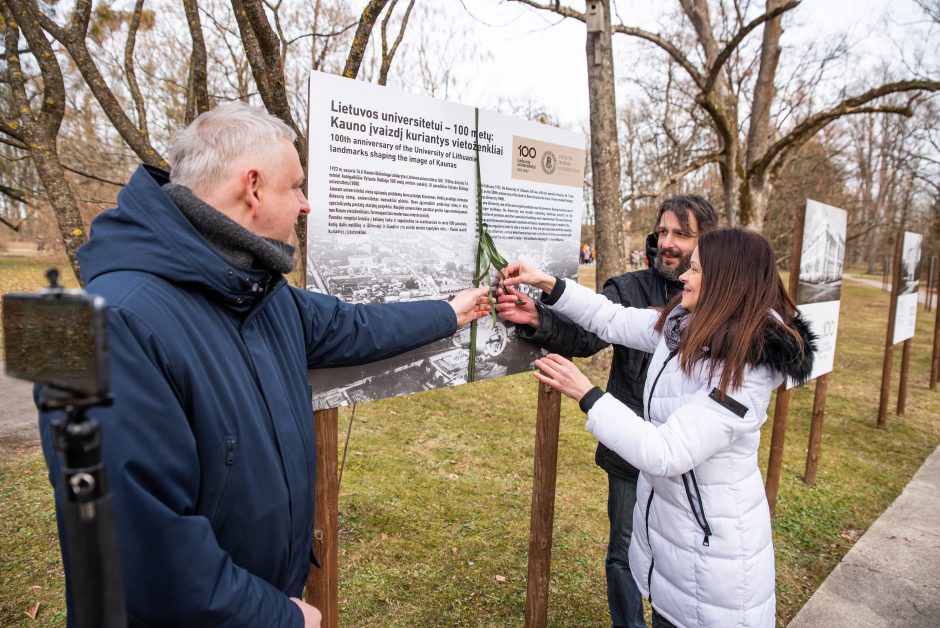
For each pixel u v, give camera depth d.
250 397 1.01
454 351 1.74
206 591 0.85
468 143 1.69
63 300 0.58
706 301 1.41
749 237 1.41
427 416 5.06
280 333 1.15
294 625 0.99
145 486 0.83
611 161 5.65
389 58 3.64
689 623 1.47
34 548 2.76
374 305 1.45
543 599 2.14
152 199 0.93
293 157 1.10
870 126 19.67
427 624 2.38
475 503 3.45
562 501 3.56
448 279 1.70
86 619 0.61
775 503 3.38
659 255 2.06
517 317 1.90
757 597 1.43
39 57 2.76
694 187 16.41
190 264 0.92
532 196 1.95
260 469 1.00
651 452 1.35
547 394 1.98
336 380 1.46
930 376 7.33
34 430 4.42
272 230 1.10
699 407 1.36
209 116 1.04
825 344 3.76
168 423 0.85
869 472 4.33
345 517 3.19
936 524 3.49
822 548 3.21
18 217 6.94
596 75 5.55
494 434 4.67
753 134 9.37
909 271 5.58
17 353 0.63
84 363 0.57
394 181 1.50
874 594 2.75
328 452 1.47
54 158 2.81
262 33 2.07
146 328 0.85
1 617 2.29
